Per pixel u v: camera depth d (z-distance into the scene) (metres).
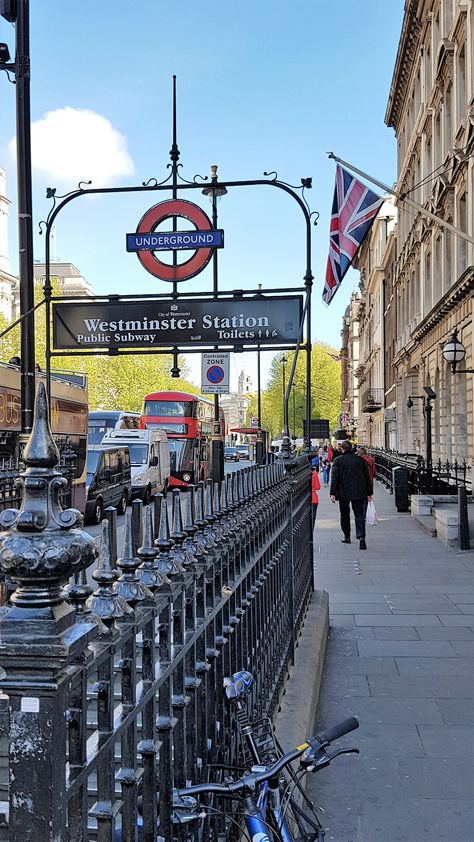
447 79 28.58
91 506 19.92
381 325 67.94
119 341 10.25
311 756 2.58
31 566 1.45
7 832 1.55
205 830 2.84
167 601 2.37
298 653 6.47
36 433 1.53
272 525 5.28
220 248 10.09
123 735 2.04
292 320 10.06
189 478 36.97
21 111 9.16
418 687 6.45
